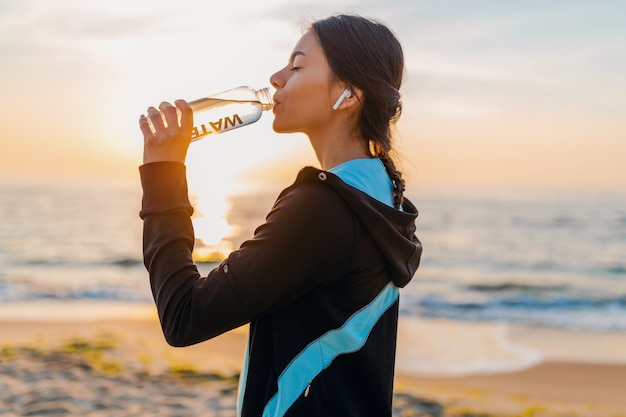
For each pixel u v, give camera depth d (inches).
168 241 47.5
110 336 343.0
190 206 49.5
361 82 51.8
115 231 1606.8
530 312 642.2
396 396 261.6
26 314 498.3
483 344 445.1
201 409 217.0
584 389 330.0
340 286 48.1
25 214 2062.0
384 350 51.7
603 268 1079.6
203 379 254.5
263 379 48.4
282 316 47.6
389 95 53.0
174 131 50.4
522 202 2797.7
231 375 262.2
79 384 237.8
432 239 1482.5
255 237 46.9
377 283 49.6
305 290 46.8
